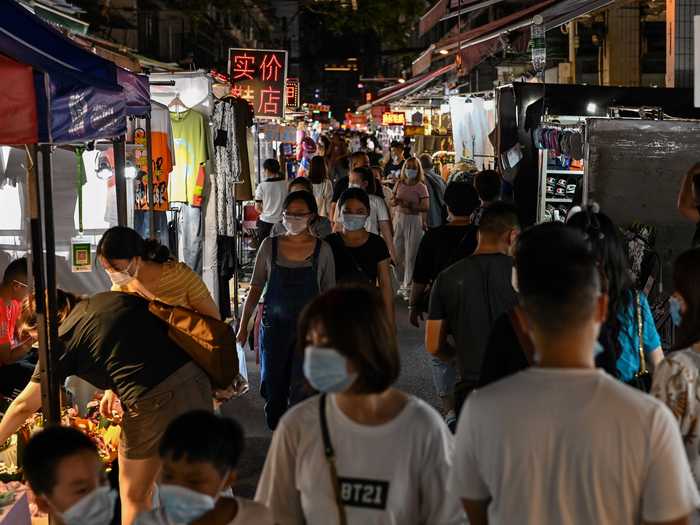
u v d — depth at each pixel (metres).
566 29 20.52
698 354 3.96
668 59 14.34
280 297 7.52
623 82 19.77
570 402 2.84
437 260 7.86
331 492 3.27
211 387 6.18
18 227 9.69
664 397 3.92
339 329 3.16
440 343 6.09
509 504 2.88
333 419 3.29
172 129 12.45
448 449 3.35
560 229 2.99
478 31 14.46
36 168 5.80
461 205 7.86
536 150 12.79
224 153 13.44
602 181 10.41
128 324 5.76
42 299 5.79
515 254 3.19
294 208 7.53
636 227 9.82
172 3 40.41
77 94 5.96
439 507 3.31
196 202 12.95
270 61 20.30
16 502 5.01
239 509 3.40
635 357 4.80
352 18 45.56
